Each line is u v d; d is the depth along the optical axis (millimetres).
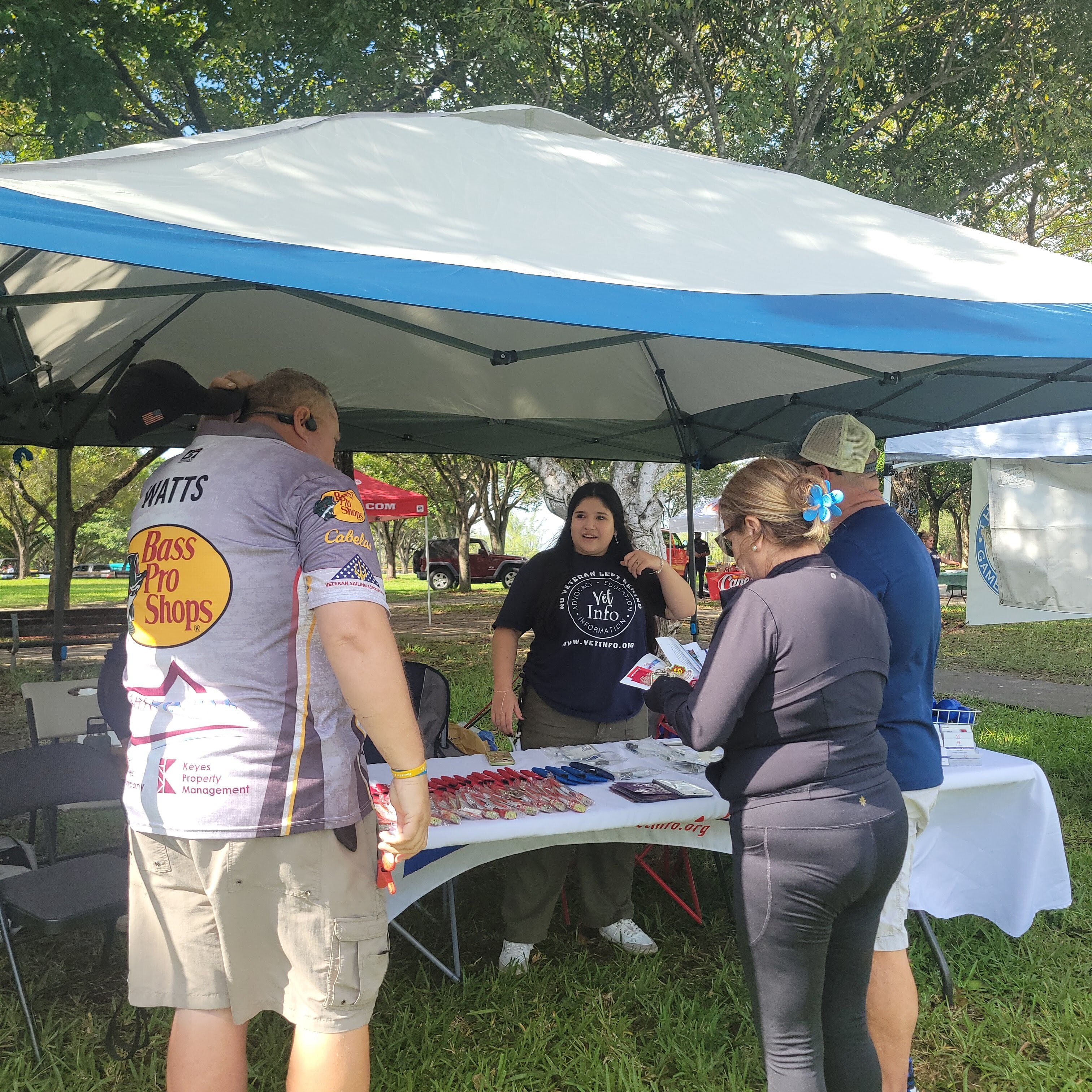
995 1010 2887
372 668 1631
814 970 1877
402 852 1687
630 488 9531
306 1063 1694
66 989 3014
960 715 3201
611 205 2941
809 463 2314
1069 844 4484
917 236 3309
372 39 9023
